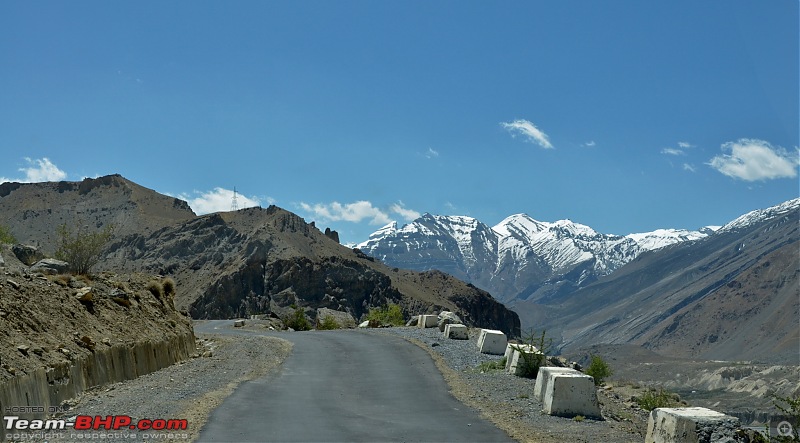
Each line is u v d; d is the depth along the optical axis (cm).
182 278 17688
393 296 17925
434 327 4253
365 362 2722
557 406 1748
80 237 3086
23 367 1545
